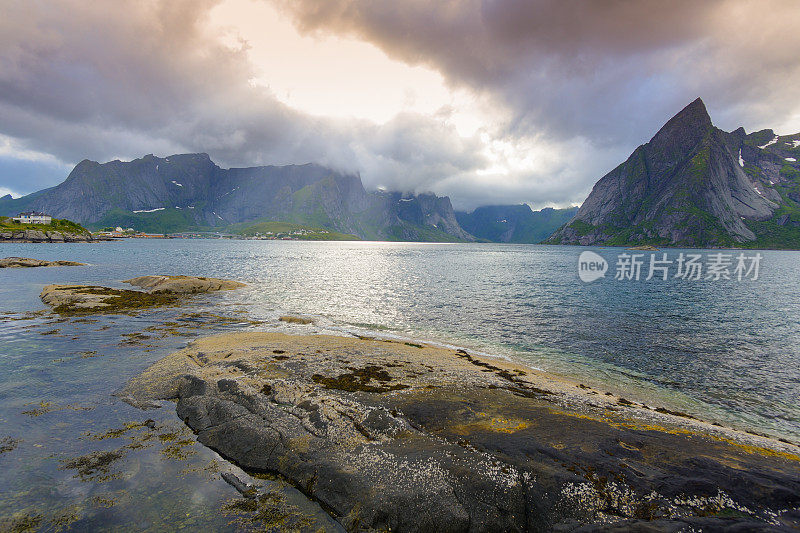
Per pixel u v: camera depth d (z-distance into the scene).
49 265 72.44
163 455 10.37
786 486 8.38
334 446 10.31
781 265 132.00
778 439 13.27
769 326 32.47
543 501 8.19
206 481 9.30
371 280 63.88
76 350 19.73
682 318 35.34
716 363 22.02
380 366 17.64
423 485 8.60
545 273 85.69
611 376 19.67
